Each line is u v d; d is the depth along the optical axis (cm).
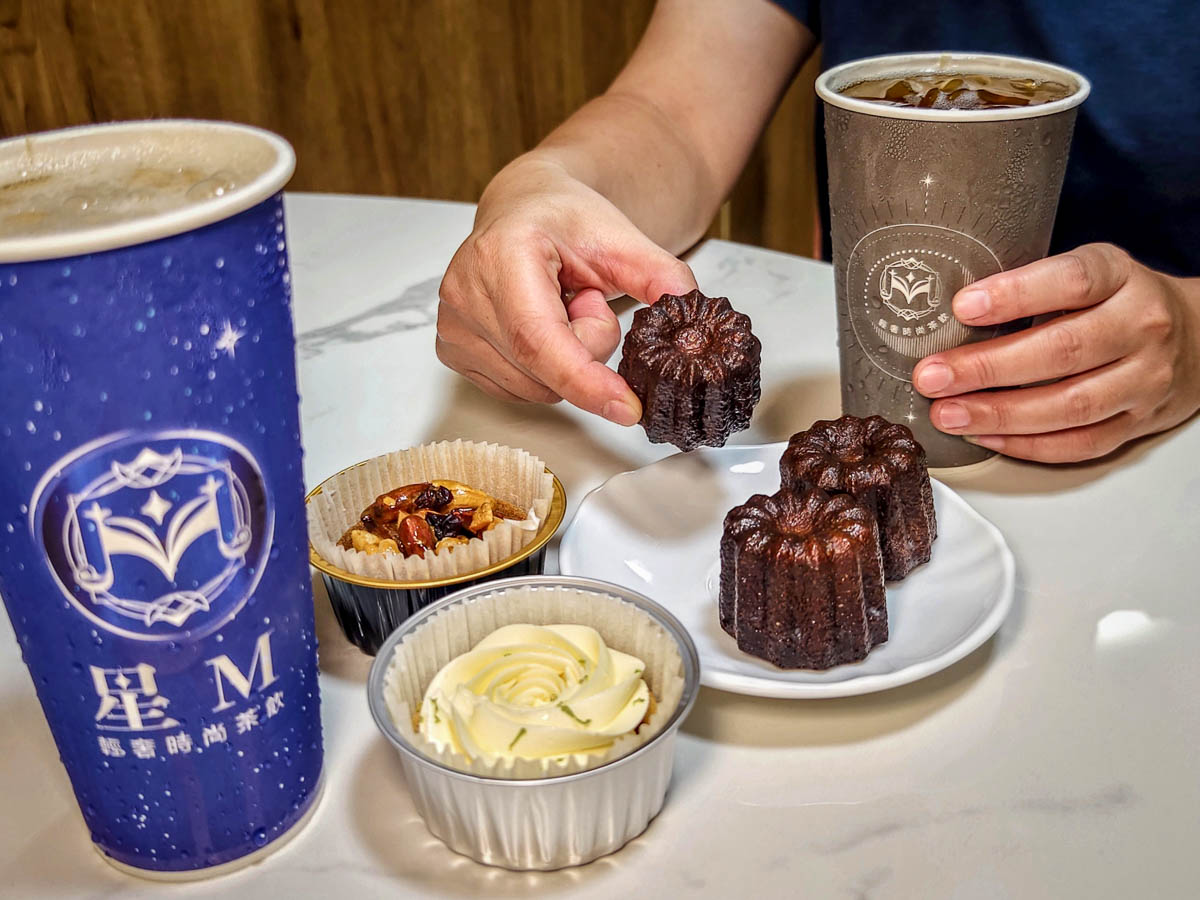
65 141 26
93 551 24
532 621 35
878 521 41
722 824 32
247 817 30
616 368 55
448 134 132
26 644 27
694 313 44
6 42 112
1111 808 32
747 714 36
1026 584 41
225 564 26
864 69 46
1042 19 70
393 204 76
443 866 31
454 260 51
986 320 43
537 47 131
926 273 43
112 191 26
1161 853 31
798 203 149
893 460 41
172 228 22
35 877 31
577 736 30
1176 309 48
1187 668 37
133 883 30
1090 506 46
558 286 50
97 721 27
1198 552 42
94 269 22
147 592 25
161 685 26
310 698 31
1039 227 43
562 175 56
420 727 32
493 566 37
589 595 35
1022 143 41
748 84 74
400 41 125
